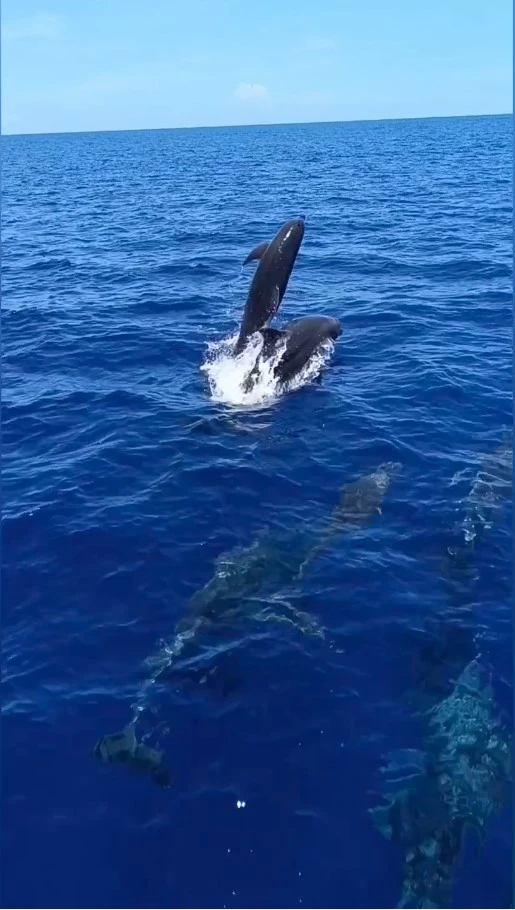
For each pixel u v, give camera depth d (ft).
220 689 31.45
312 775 27.99
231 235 127.95
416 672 32.14
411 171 240.73
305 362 59.98
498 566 38.06
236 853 25.61
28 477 46.37
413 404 54.75
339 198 175.73
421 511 42.22
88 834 26.25
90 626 34.71
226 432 51.26
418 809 26.68
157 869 25.23
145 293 87.51
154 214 161.27
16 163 379.35
